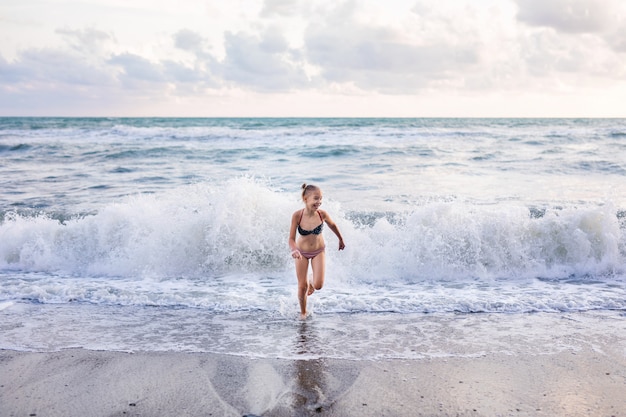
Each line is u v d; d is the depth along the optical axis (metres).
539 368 3.82
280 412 3.18
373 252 6.94
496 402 3.29
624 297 5.65
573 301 5.50
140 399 3.35
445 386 3.53
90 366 3.89
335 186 12.60
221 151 20.97
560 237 7.05
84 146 22.92
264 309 5.34
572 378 3.64
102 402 3.31
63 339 4.46
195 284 6.36
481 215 7.30
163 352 4.17
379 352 4.17
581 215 7.16
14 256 7.30
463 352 4.15
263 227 7.22
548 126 44.03
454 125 45.81
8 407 3.23
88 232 7.49
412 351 4.18
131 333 4.63
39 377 3.69
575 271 6.73
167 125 47.25
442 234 6.99
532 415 3.11
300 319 5.03
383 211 9.28
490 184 13.09
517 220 7.22
